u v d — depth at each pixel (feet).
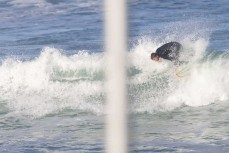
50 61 169.89
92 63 165.37
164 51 152.76
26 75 165.89
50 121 131.75
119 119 23.30
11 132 122.52
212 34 219.41
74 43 226.17
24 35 255.29
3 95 158.10
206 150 98.32
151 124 123.85
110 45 22.63
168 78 152.05
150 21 265.75
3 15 321.11
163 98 143.84
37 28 273.33
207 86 145.69
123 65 23.06
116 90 23.25
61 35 247.70
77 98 150.00
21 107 146.00
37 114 138.62
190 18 266.57
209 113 132.57
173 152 97.40
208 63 150.51
